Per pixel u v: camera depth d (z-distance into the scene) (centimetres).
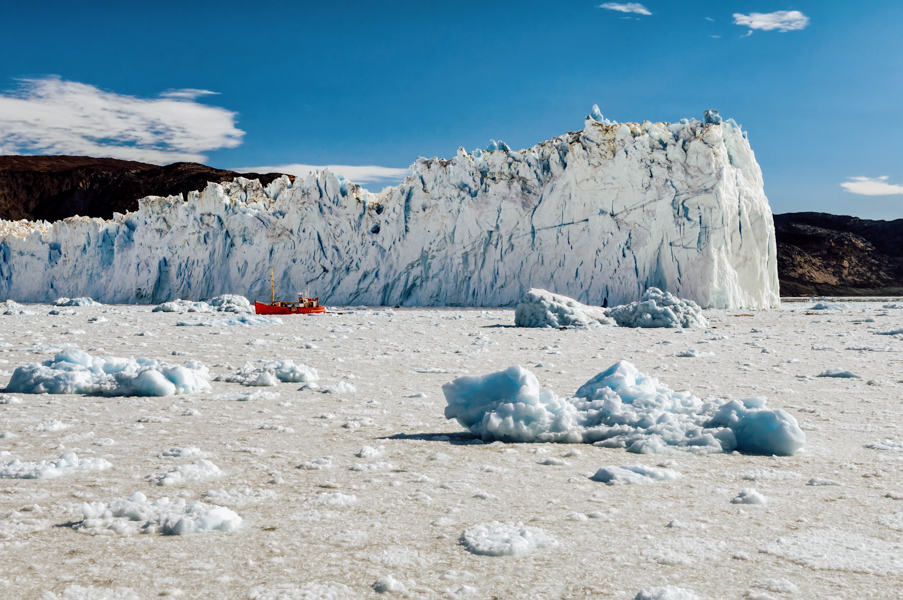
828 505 388
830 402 730
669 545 327
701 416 590
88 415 678
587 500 400
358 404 745
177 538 337
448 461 497
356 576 291
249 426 624
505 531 339
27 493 409
